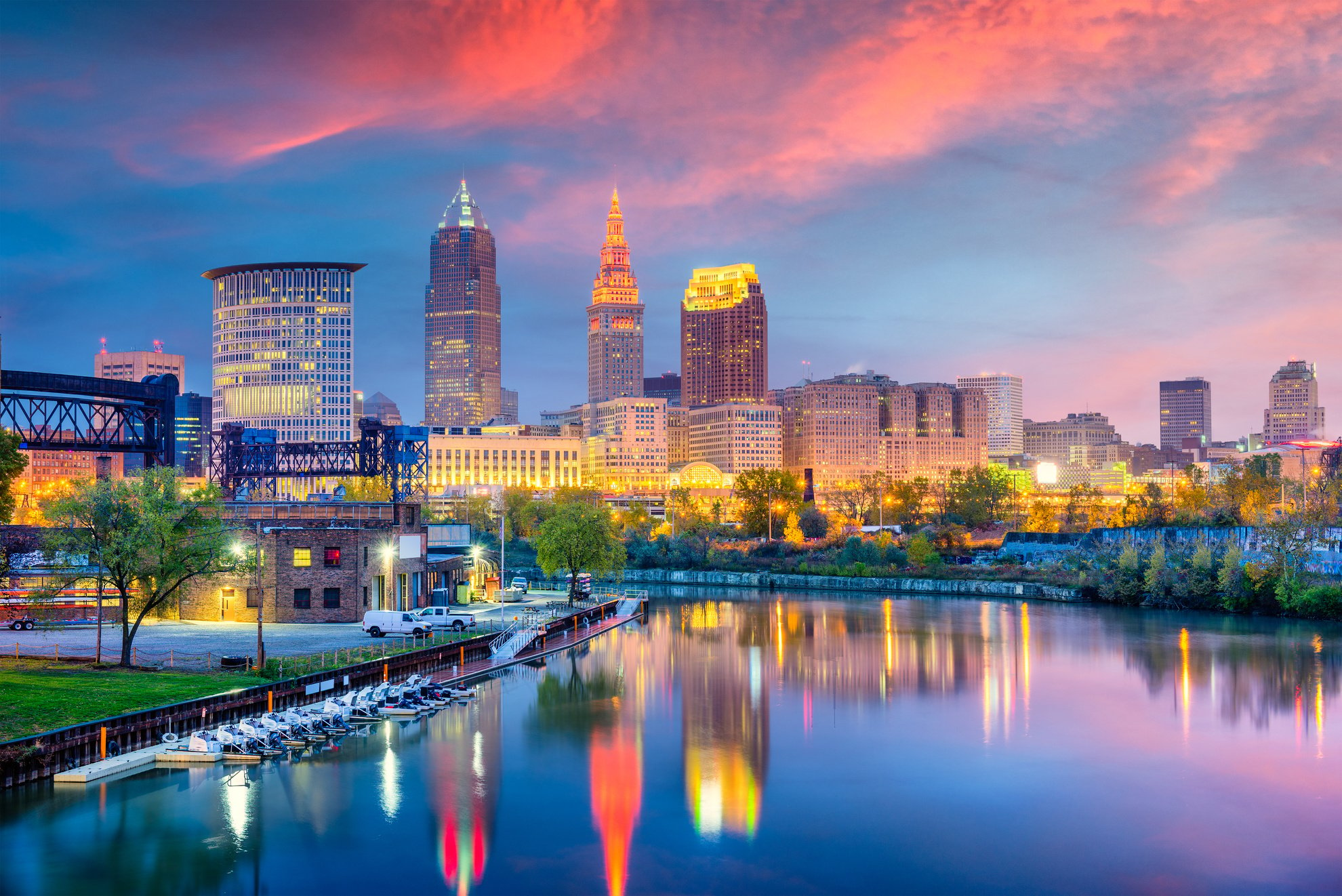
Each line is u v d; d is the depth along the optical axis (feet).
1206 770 222.48
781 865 170.09
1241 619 479.41
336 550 364.79
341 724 248.11
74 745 199.21
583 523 500.74
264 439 586.04
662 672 339.57
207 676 252.01
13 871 160.35
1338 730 257.34
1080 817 192.65
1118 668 345.51
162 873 161.79
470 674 319.27
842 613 524.52
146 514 255.50
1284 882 164.04
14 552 358.64
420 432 570.46
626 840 179.83
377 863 168.25
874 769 223.51
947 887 162.09
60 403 445.78
